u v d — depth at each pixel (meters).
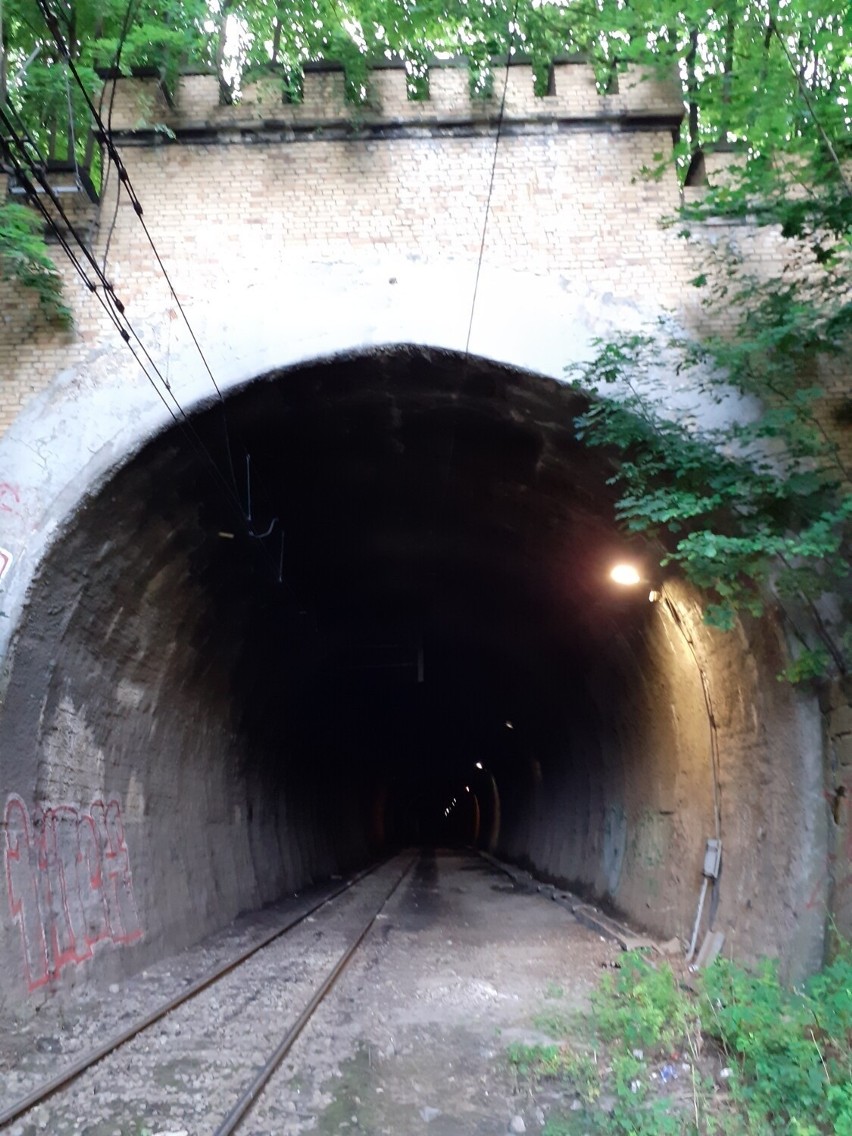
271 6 12.78
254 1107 6.60
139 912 12.02
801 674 8.88
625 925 15.19
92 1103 6.68
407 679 27.14
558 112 10.83
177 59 11.09
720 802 11.62
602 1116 6.24
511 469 12.34
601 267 10.52
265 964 12.38
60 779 10.35
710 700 11.77
